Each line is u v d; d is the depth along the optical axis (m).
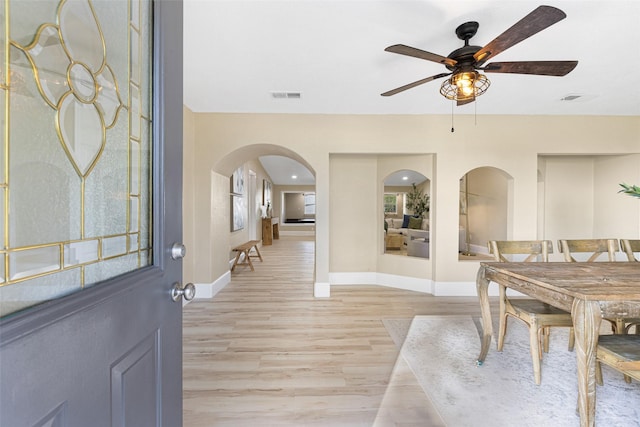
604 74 2.66
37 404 0.49
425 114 3.78
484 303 2.19
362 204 4.47
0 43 0.50
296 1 1.73
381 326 2.83
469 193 6.31
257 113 3.71
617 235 4.25
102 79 0.74
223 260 4.26
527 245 2.50
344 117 3.76
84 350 0.59
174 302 0.97
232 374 2.02
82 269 0.67
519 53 2.29
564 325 1.91
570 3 1.74
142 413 0.79
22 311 0.51
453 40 2.12
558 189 4.69
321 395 1.80
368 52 2.29
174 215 0.98
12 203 0.52
